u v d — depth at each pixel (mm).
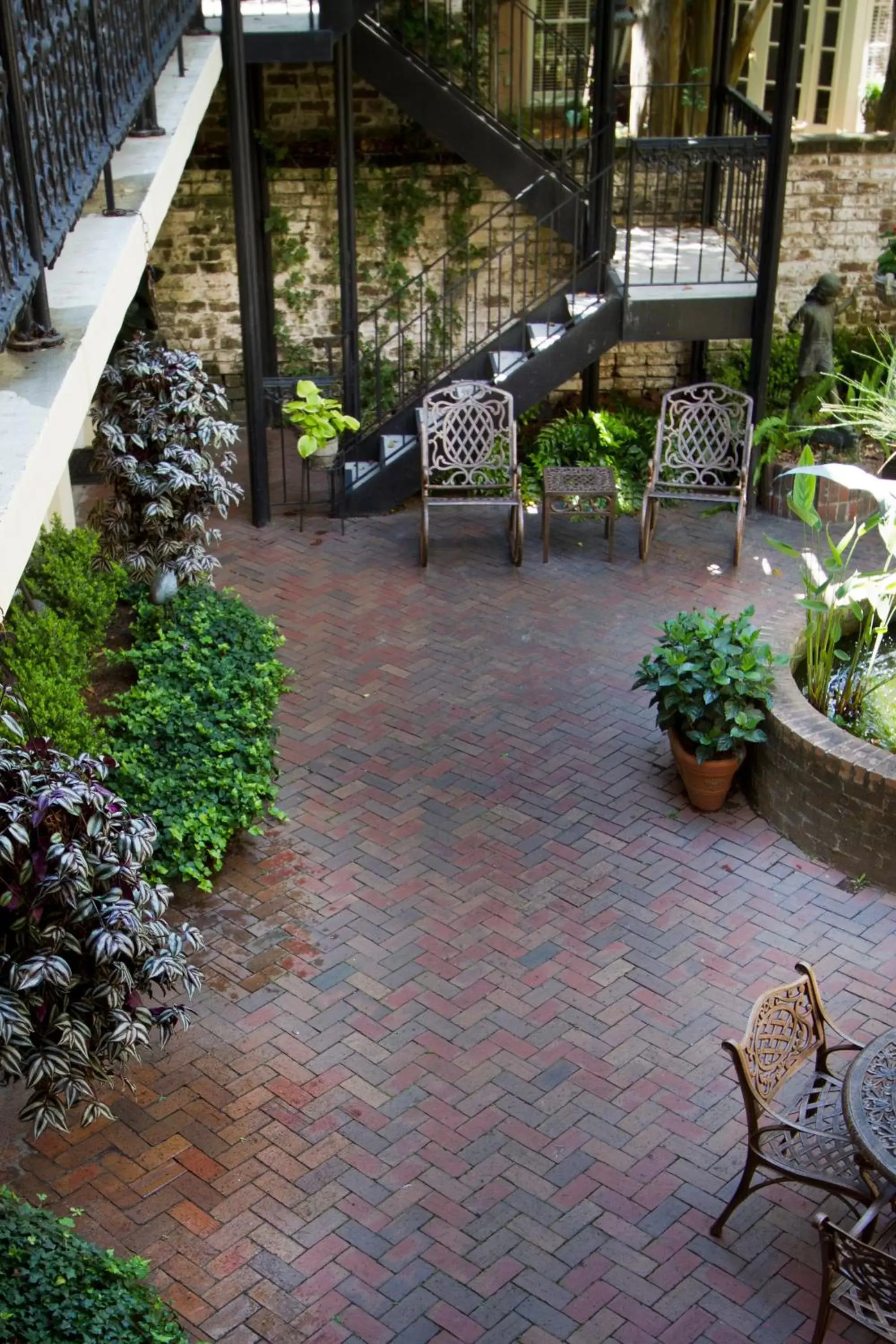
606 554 9484
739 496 9148
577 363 9773
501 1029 5500
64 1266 4004
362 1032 5473
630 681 7938
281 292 11633
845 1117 4293
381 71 10062
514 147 10406
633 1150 4965
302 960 5844
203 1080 5238
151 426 7266
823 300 9703
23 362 4215
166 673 7047
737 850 6609
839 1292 4320
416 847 6559
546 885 6324
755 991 5719
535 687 7879
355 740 7371
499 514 10133
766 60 12375
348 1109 5117
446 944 5949
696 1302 4414
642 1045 5434
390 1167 4883
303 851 6516
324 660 8109
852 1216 4711
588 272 10586
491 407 9523
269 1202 4738
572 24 11789
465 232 11633
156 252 11367
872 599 6836
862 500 9906
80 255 5121
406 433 10172
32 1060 4109
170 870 6059
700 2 11414
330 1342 4254
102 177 6016
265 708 6949
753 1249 4605
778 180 9242
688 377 12078
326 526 9875
